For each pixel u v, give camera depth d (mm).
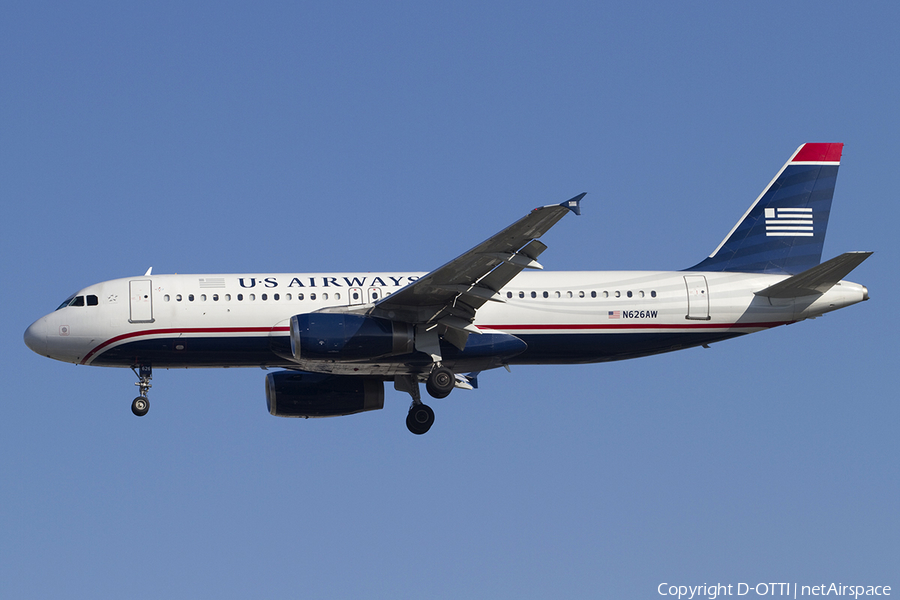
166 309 101188
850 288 109062
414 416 108438
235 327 101500
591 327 105500
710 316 107438
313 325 95500
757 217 115188
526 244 86438
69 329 100688
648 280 108000
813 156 116500
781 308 108312
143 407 104812
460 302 97000
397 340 97062
